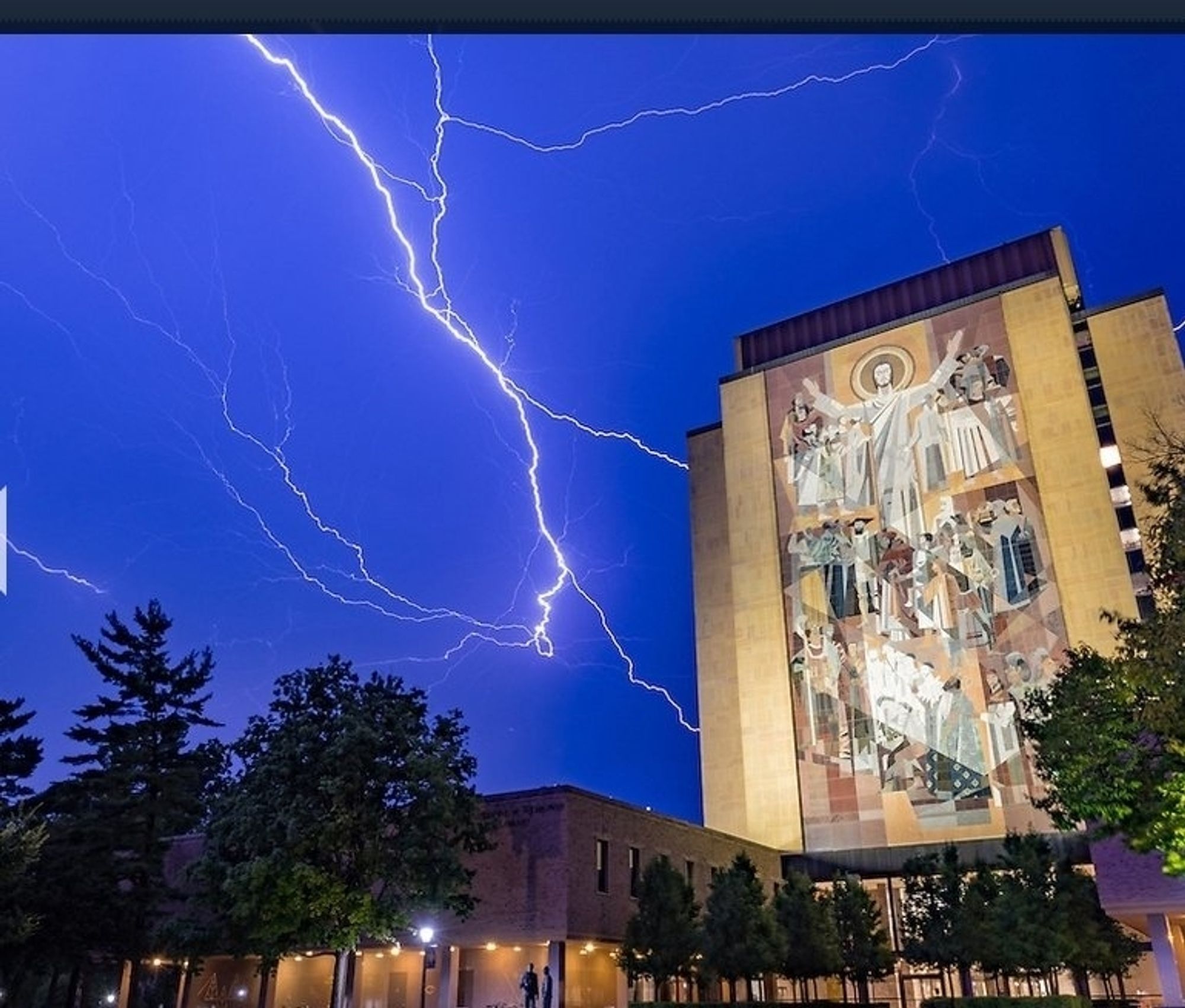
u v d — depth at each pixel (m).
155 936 34.34
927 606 54.47
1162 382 54.78
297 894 27.34
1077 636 50.06
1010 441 55.06
